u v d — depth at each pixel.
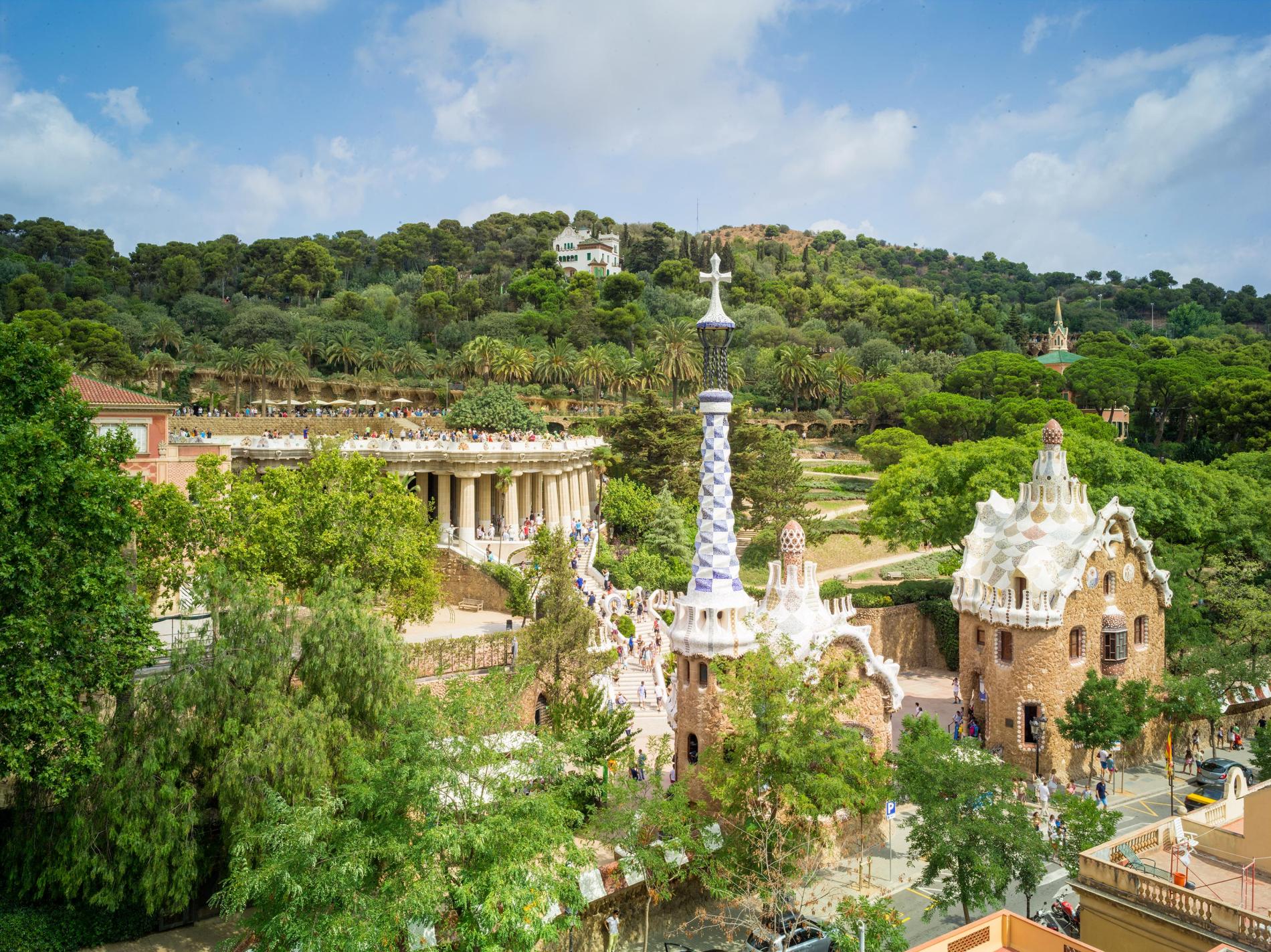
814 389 197.88
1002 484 78.94
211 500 55.09
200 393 164.12
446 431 121.88
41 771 34.91
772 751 39.34
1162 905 33.44
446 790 33.16
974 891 38.78
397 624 57.50
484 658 56.59
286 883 30.30
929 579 102.56
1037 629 58.69
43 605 35.44
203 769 38.38
